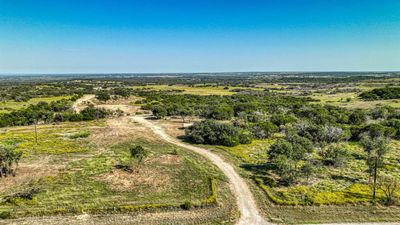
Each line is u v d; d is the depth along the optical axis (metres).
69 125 85.06
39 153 53.06
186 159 50.31
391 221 29.72
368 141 48.50
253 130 69.81
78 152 54.47
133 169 44.06
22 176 41.22
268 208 32.78
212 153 55.31
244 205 33.53
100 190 36.75
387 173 42.16
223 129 63.66
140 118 98.50
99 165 46.38
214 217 30.81
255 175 42.69
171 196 35.28
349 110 99.88
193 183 39.44
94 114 98.44
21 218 29.88
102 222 29.53
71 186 37.81
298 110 98.31
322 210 32.03
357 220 29.98
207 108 104.06
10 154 41.81
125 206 31.92
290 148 44.78
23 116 89.88
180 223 29.56
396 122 73.56
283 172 40.47
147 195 35.47
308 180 40.06
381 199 33.62
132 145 60.78
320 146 57.88
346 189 36.53
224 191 37.22
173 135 71.62
